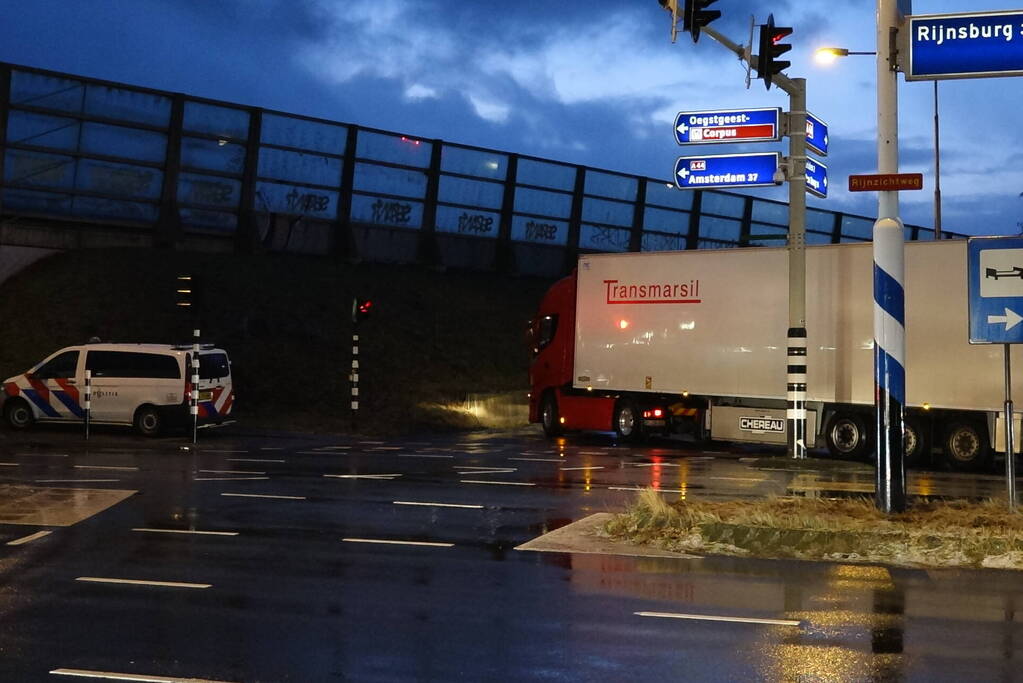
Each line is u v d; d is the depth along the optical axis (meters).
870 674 7.27
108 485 17.39
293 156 41.34
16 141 35.72
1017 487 18.58
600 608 9.16
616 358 28.73
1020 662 7.57
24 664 7.46
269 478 18.56
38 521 13.70
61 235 37.69
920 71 12.79
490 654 7.75
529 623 8.64
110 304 35.88
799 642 8.08
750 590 9.86
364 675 7.25
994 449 22.08
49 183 36.59
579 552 11.71
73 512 14.44
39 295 35.69
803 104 22.42
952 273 22.55
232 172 40.19
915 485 18.72
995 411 22.02
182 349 27.62
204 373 27.77
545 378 31.31
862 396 23.97
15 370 32.56
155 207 39.06
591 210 48.78
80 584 10.04
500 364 40.16
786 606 9.24
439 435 30.94
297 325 37.84
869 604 9.32
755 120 22.45
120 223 38.50
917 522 12.11
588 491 17.03
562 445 27.52
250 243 40.59
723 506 13.25
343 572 10.65
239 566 10.92
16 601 9.34
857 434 23.98
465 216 45.53
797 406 22.48
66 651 7.78
